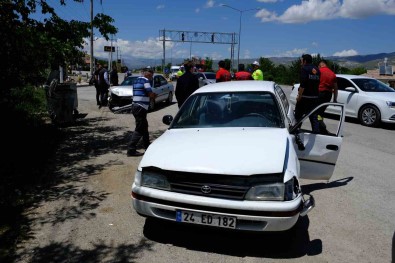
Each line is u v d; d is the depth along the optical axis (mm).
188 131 4023
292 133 4117
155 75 13578
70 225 3627
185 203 2975
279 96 4680
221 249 3199
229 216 2877
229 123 4133
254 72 11438
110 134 8289
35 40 6523
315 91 6730
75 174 5250
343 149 7113
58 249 3166
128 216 3857
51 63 7258
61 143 7281
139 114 6246
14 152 6336
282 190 2859
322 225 3676
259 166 2943
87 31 7875
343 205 4207
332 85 8062
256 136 3639
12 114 8812
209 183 2951
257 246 3244
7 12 6266
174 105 14523
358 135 8703
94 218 3799
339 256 3084
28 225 3605
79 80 32094
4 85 6781
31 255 3061
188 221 3002
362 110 10195
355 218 3852
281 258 3051
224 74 9305
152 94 6281
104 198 4355
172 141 3637
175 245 3266
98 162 5902
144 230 3545
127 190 4641
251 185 2879
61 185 4785
